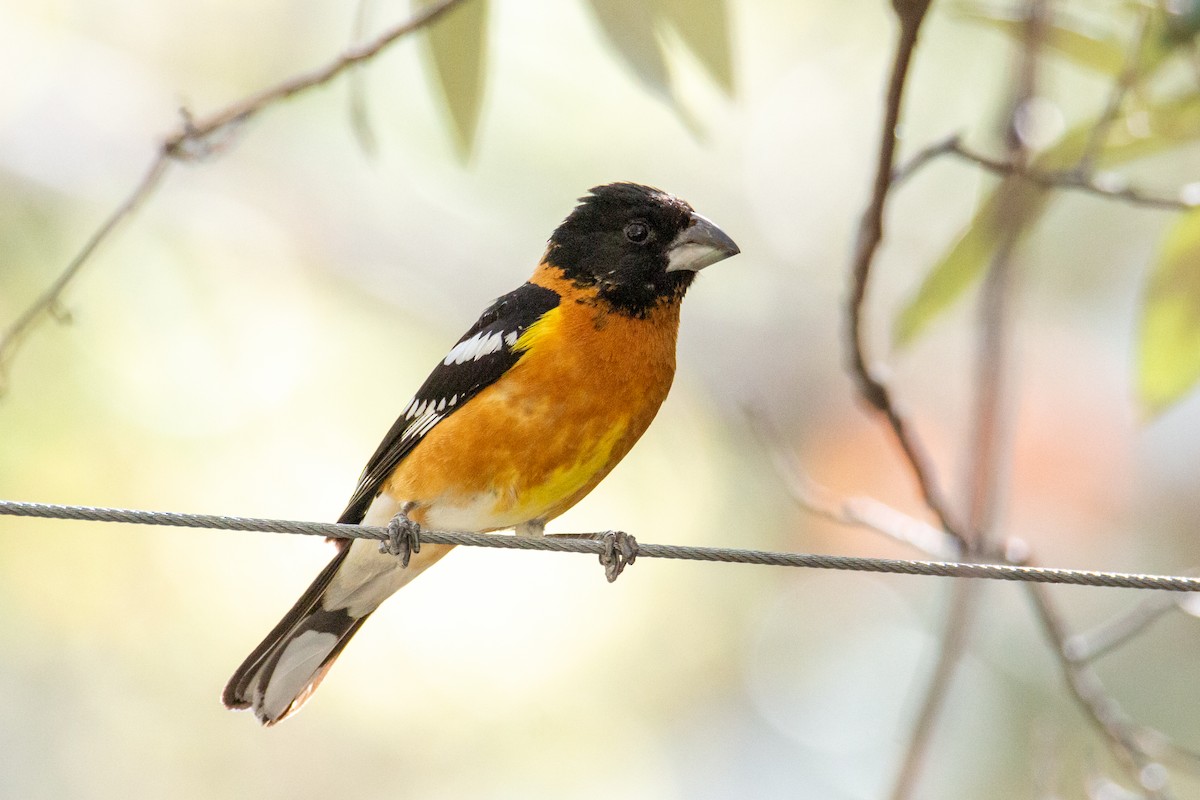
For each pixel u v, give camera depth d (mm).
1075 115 11586
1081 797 11359
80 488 11609
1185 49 7848
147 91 14945
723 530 14711
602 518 14352
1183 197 7820
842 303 8023
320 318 14773
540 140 14734
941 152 7809
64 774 11719
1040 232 14539
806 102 16031
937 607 13953
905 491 14234
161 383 12539
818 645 13914
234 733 12102
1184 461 13898
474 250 15445
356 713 12398
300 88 8039
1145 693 11867
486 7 8422
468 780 12438
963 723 11719
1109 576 5934
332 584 8242
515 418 7613
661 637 13531
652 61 8297
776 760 13359
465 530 7980
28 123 14188
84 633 11773
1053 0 8250
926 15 6562
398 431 7980
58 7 14930
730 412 16906
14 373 11680
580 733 12781
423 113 14609
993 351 9219
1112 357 14492
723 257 8008
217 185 14727
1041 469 13812
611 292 7895
